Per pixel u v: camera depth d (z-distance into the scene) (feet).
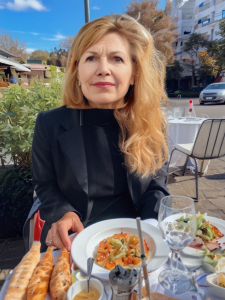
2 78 48.11
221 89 46.37
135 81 4.33
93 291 2.09
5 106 8.95
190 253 2.61
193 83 117.19
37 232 4.72
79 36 3.82
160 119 4.57
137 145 4.19
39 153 4.33
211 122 9.87
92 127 4.27
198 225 3.03
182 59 123.85
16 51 108.99
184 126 12.61
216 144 10.54
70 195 4.23
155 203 4.19
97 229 3.19
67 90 4.46
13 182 8.01
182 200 2.78
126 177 4.29
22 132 8.13
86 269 2.43
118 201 4.46
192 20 135.54
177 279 2.38
